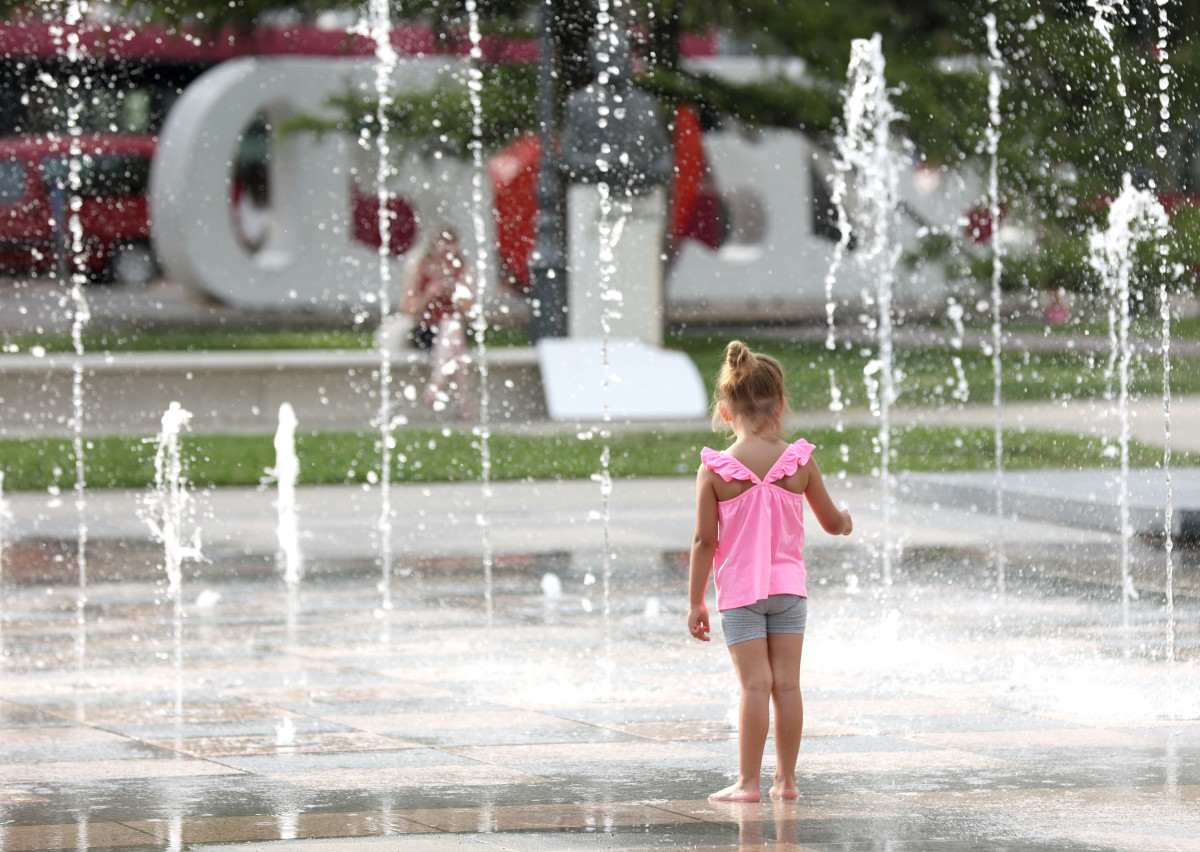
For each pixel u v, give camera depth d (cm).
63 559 2145
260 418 3691
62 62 7500
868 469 3012
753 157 6175
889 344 5525
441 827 975
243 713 1308
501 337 5247
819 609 1758
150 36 7462
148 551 2208
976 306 6525
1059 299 5938
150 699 1360
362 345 5019
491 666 1488
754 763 1034
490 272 5894
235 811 1016
